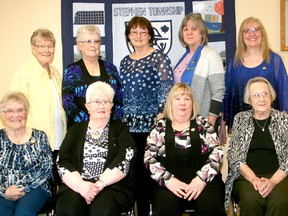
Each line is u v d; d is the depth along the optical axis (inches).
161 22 135.8
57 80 109.9
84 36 100.2
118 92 105.1
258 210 87.4
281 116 97.2
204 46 110.3
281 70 109.3
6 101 91.0
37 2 135.9
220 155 92.5
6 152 92.4
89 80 100.7
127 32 108.9
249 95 98.8
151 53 106.8
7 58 137.0
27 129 95.7
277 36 137.1
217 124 113.7
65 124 108.6
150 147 94.8
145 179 105.8
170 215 86.5
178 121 95.4
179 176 92.0
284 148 95.1
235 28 135.7
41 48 104.3
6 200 88.5
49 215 89.7
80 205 83.3
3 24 136.0
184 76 109.7
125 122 105.1
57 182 96.5
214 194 87.7
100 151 90.3
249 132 97.3
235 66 113.5
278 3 136.1
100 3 135.0
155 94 105.3
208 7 135.5
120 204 85.0
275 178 91.4
